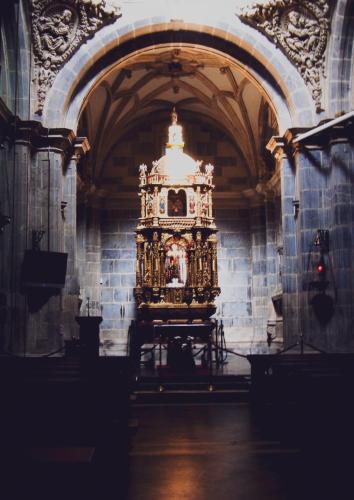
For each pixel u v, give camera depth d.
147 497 8.09
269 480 8.85
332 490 8.23
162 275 26.59
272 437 12.38
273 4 21.25
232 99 29.23
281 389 13.27
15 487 6.94
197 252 26.78
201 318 26.36
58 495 6.96
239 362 27.78
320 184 21.08
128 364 13.30
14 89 20.00
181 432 13.12
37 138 20.47
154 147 31.22
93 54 21.47
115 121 29.88
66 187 21.84
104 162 30.84
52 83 21.17
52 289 19.77
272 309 29.11
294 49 21.55
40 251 18.75
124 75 27.61
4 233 19.11
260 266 30.12
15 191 19.44
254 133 29.84
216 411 16.50
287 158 22.14
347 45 20.78
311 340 20.44
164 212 27.11
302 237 20.98
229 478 9.01
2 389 9.20
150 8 21.80
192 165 27.69
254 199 30.59
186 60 27.30
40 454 7.33
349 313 19.94
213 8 21.92
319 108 21.38
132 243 30.64
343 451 9.98
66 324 21.36
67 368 11.90
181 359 24.03
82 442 8.22
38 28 20.86
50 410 9.02
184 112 31.28
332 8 20.86
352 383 10.44
